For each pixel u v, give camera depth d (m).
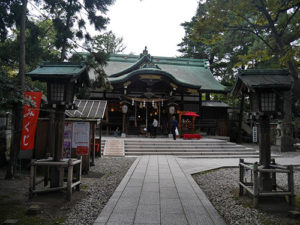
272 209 4.46
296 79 4.45
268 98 5.13
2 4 7.61
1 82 5.84
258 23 5.82
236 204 4.87
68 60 10.16
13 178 6.98
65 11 9.70
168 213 4.25
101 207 4.62
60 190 5.27
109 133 22.09
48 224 3.75
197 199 5.12
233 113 26.69
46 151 8.48
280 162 11.37
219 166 9.73
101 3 9.21
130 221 3.86
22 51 7.07
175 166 9.55
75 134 8.17
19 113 7.05
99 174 7.92
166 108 21.94
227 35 13.51
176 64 30.48
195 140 16.45
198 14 5.86
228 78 22.16
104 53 10.30
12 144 7.05
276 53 5.11
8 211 4.29
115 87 21.41
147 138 18.42
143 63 24.00
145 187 6.14
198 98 24.92
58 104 5.31
